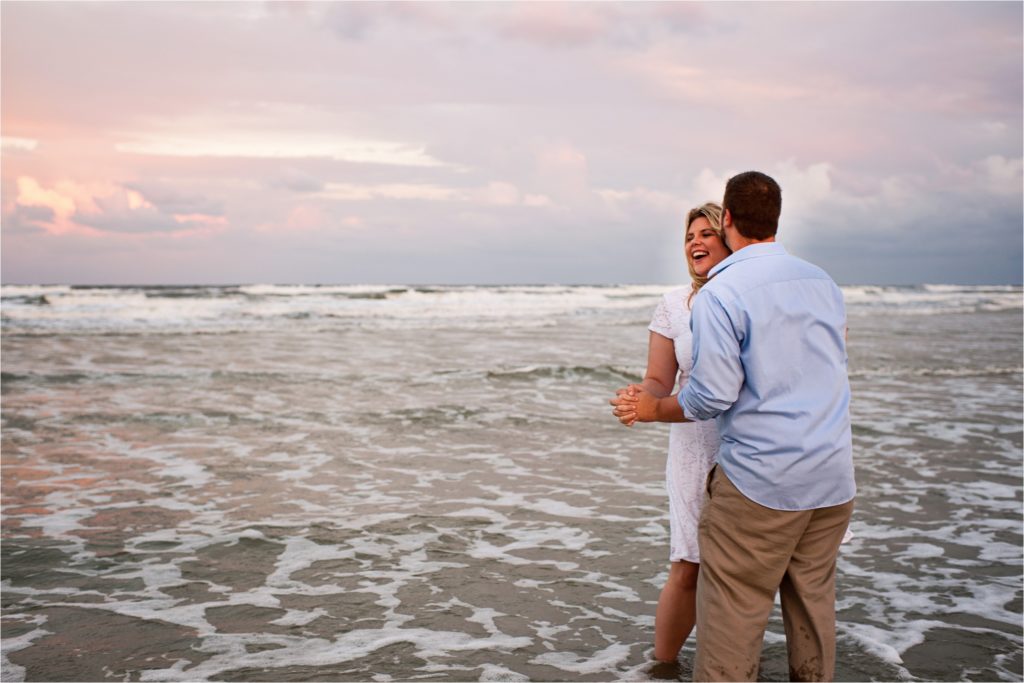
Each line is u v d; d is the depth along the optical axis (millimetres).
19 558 4227
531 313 31609
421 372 12125
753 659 2506
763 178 2533
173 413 8531
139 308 27609
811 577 2512
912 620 3525
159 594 3781
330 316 27547
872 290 64125
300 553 4379
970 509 5285
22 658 3090
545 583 3975
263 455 6754
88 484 5770
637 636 3383
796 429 2369
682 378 3061
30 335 18172
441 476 6129
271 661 3092
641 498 5566
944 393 10703
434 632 3391
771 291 2393
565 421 8445
